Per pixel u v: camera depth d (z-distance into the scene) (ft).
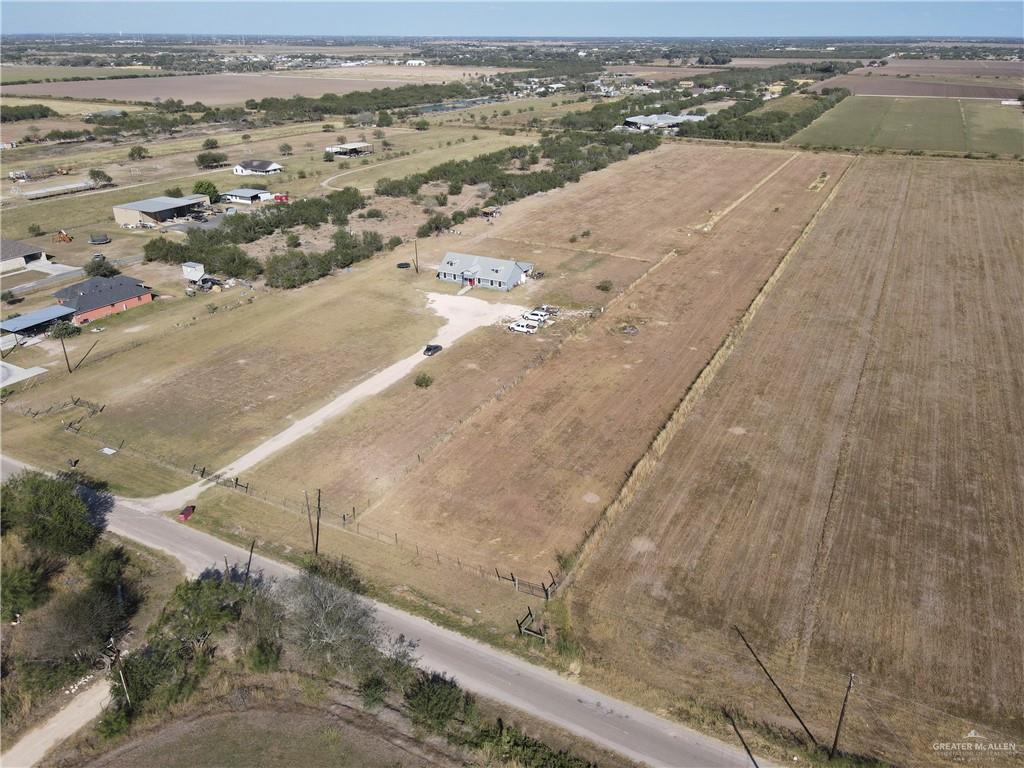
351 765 100.63
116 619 123.75
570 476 165.27
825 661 115.34
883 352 223.71
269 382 210.18
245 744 104.01
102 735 103.09
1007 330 237.66
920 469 164.86
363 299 274.98
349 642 114.21
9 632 123.44
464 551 142.10
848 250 324.39
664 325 248.11
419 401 198.70
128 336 242.58
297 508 155.02
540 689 111.55
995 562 136.15
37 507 139.33
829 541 142.00
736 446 175.32
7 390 204.85
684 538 143.74
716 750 101.50
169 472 168.25
